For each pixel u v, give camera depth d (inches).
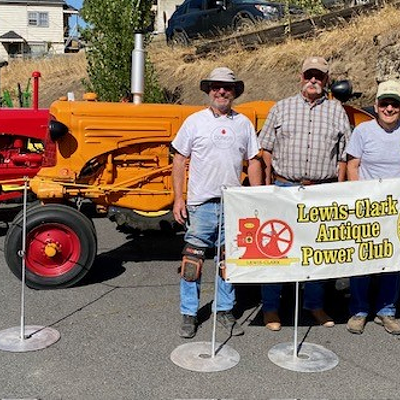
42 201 216.7
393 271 171.0
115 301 202.8
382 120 172.1
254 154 176.9
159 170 224.7
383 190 166.4
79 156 219.0
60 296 206.1
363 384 149.6
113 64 458.9
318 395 144.2
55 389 144.9
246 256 160.4
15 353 162.6
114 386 146.6
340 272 165.9
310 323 187.5
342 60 425.1
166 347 168.1
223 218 165.8
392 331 179.2
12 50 1793.8
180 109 224.4
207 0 628.7
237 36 538.6
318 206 161.9
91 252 212.2
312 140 176.1
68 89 678.5
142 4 464.8
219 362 158.6
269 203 159.2
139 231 292.0
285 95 443.5
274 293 183.0
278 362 159.3
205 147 170.7
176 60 582.2
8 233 207.2
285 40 502.6
